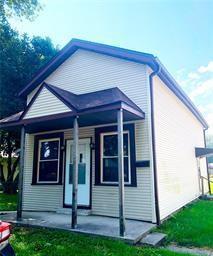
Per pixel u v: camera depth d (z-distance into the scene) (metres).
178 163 9.77
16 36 15.93
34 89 10.36
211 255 4.54
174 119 9.93
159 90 8.45
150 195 6.94
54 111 6.91
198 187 13.14
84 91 8.88
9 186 16.56
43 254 4.37
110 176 7.84
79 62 9.34
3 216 7.57
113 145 7.96
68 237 5.38
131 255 4.32
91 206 7.90
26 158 9.82
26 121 7.46
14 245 4.88
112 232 5.54
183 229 6.18
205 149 13.05
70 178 8.59
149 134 7.29
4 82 15.05
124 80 8.10
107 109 6.12
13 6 11.57
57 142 9.27
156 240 5.22
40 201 9.05
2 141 17.16
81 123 8.02
